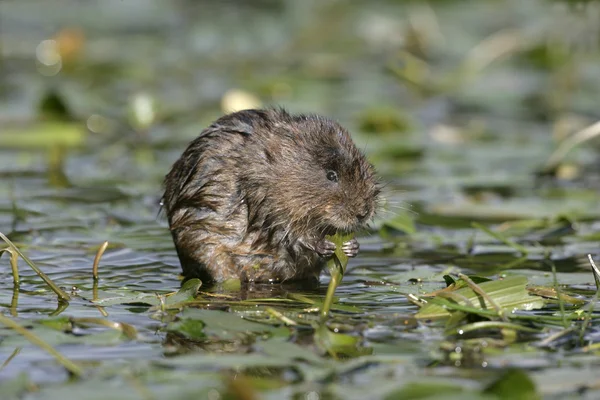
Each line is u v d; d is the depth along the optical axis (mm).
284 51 30203
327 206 11344
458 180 17531
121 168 18203
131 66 27797
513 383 7426
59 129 20688
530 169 18531
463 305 9719
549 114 23453
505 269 11938
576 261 12391
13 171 17703
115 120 22094
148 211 15070
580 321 9664
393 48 29500
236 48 30406
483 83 26766
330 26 32688
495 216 15039
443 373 8094
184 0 36031
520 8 32969
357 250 11320
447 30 30969
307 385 7766
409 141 20422
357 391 7602
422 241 13617
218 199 11484
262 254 11539
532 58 28266
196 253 11562
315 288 11258
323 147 11523
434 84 25828
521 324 9492
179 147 20094
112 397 7395
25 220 14266
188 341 8914
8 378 7902
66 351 8617
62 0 35969
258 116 11922
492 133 21594
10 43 29297
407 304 10320
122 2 35719
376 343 8906
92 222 14281
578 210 15312
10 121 21344
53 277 11391
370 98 24625
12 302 10242
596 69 27828
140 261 12258
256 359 8219
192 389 7547
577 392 7691
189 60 28953
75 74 27031
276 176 11398
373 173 11992
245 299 10578
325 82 26484
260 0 35906
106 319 9609
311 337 9070
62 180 17078
